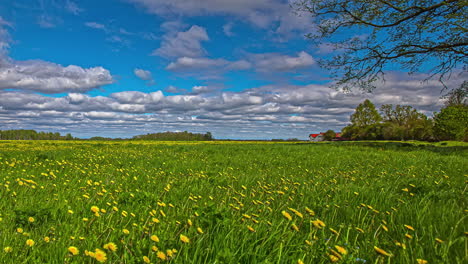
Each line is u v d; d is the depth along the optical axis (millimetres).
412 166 9398
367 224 3061
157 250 1896
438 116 50719
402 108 67812
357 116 77812
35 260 1925
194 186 5281
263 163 10523
